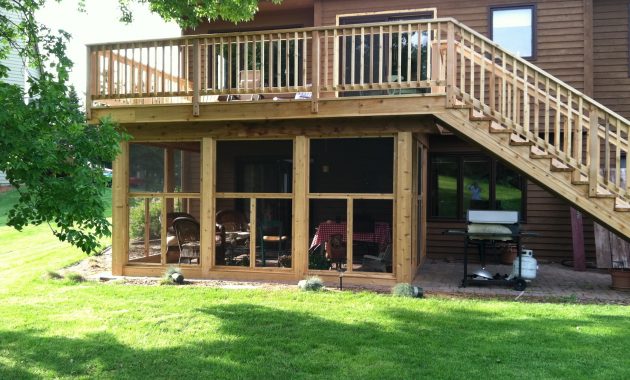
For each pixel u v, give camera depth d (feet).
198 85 26.81
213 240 28.02
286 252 28.02
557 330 16.53
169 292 22.90
